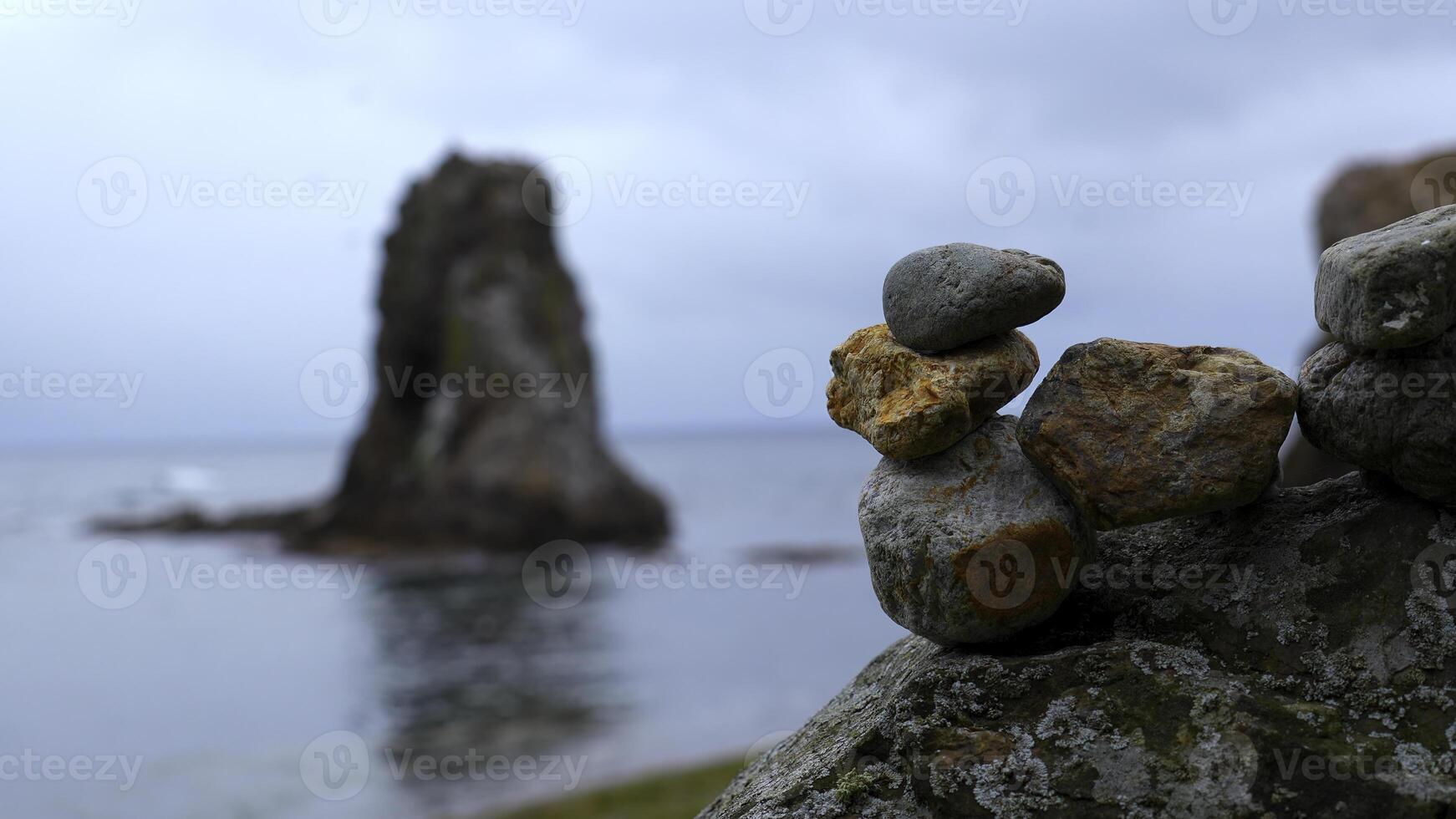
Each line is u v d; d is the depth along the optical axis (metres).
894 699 2.87
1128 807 2.49
